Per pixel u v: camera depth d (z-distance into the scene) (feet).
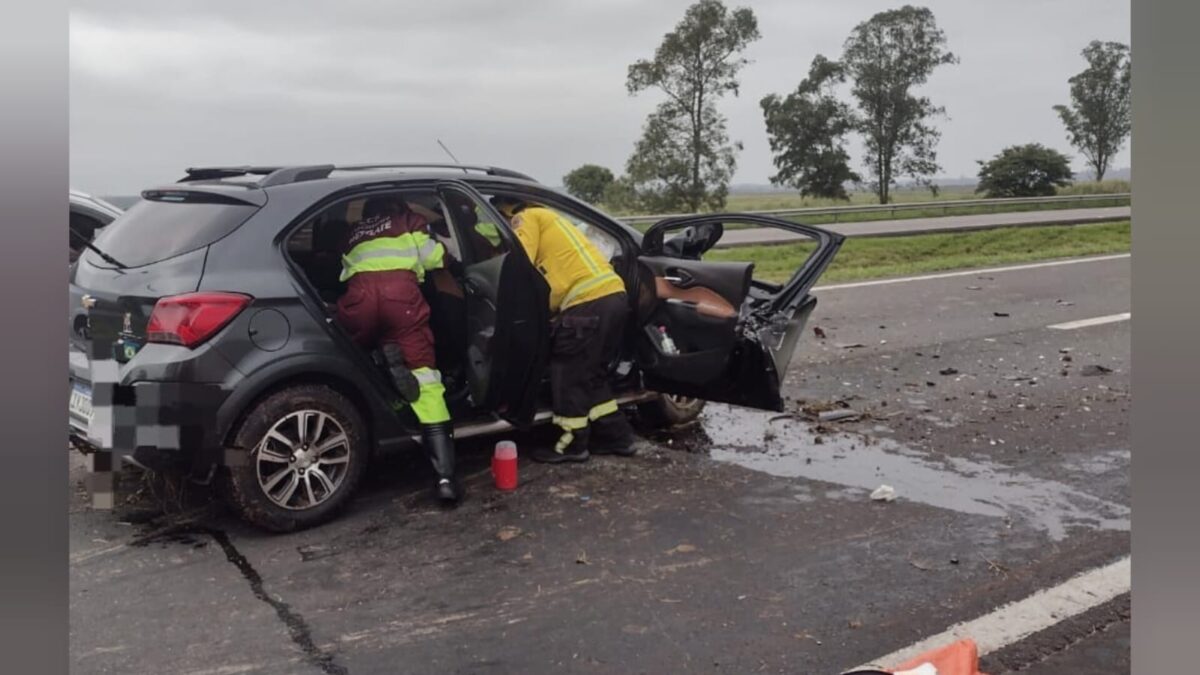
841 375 22.88
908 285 37.91
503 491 14.90
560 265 15.51
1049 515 13.97
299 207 13.58
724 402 16.71
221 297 12.48
